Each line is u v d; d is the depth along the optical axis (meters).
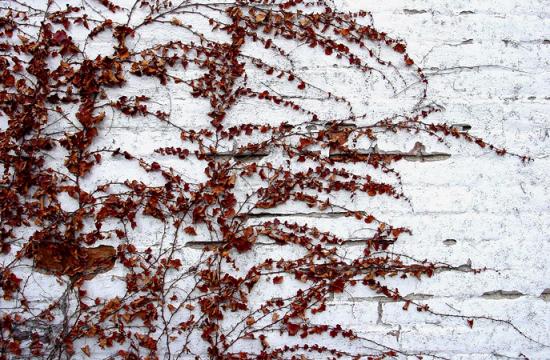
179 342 1.77
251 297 1.79
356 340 1.80
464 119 1.83
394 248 1.82
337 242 1.81
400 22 1.84
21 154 1.75
